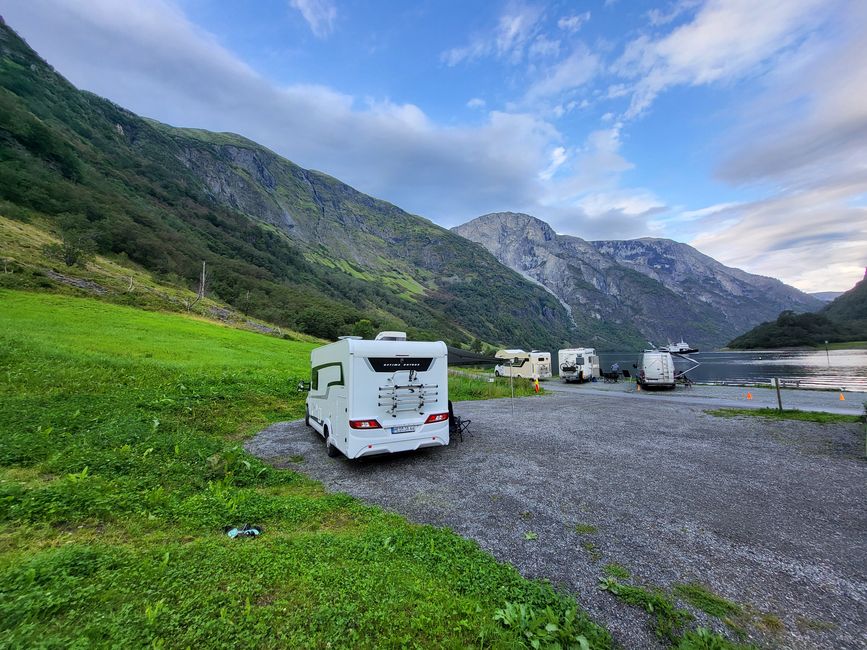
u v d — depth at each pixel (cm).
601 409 1603
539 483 689
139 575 322
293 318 7788
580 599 352
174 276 7162
